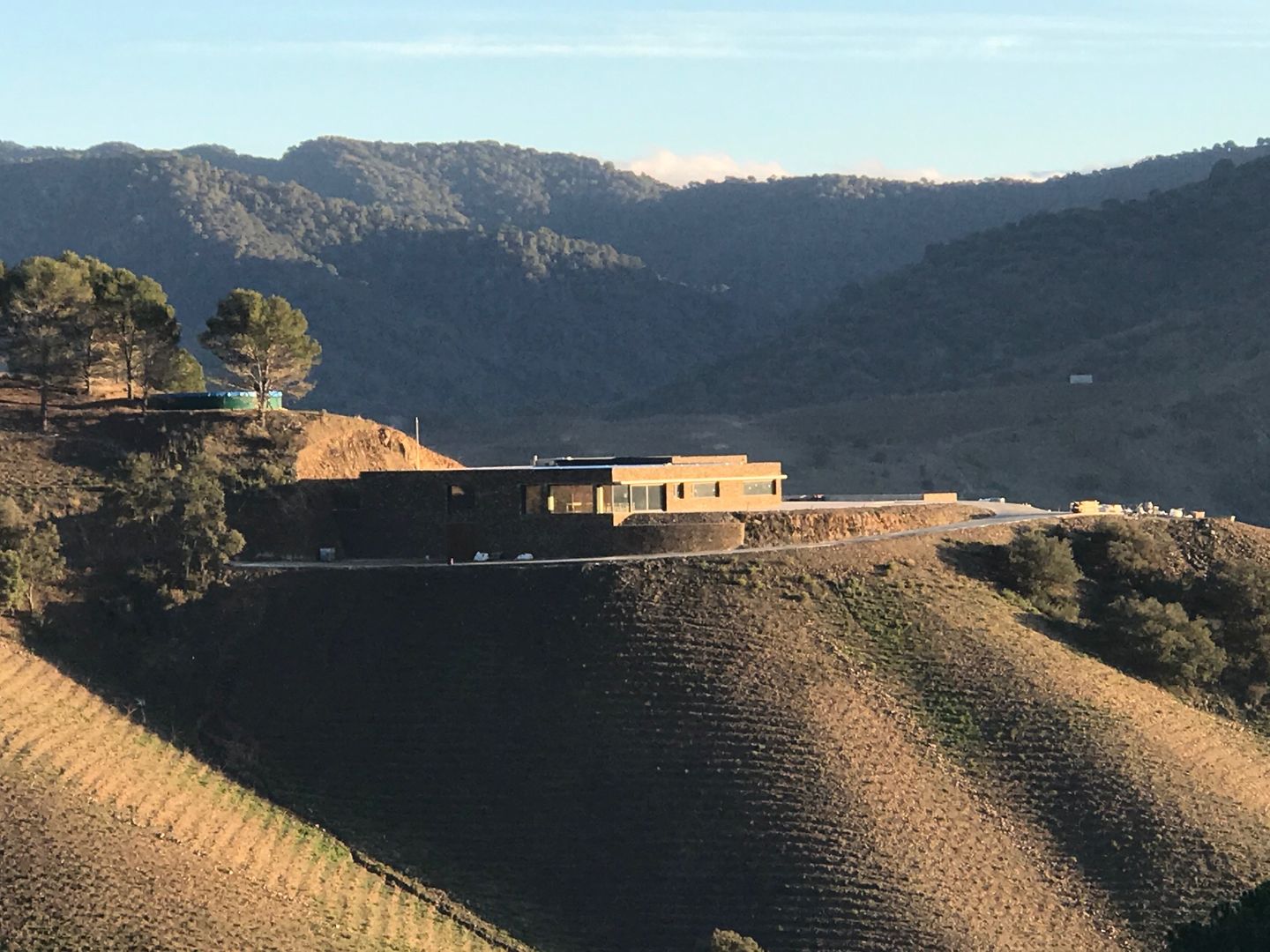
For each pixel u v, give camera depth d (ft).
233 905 286.66
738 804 332.19
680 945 312.50
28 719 333.42
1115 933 320.50
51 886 274.36
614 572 386.11
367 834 335.67
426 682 365.61
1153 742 373.61
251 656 378.12
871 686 367.66
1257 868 337.52
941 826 333.62
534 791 341.62
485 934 309.83
